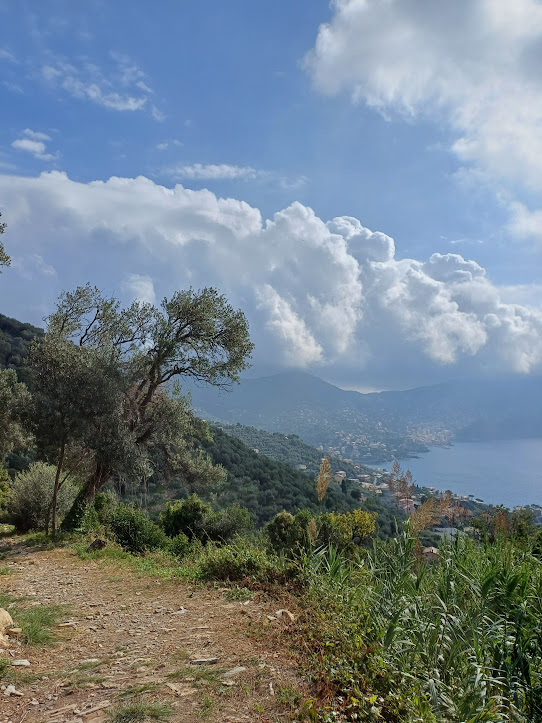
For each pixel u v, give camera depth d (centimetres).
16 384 1997
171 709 400
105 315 2070
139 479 1789
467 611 514
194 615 690
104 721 384
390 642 462
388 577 582
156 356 2042
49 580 991
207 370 2166
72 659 539
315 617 593
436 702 374
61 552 1318
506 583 525
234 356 2178
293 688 430
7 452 2214
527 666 430
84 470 1981
